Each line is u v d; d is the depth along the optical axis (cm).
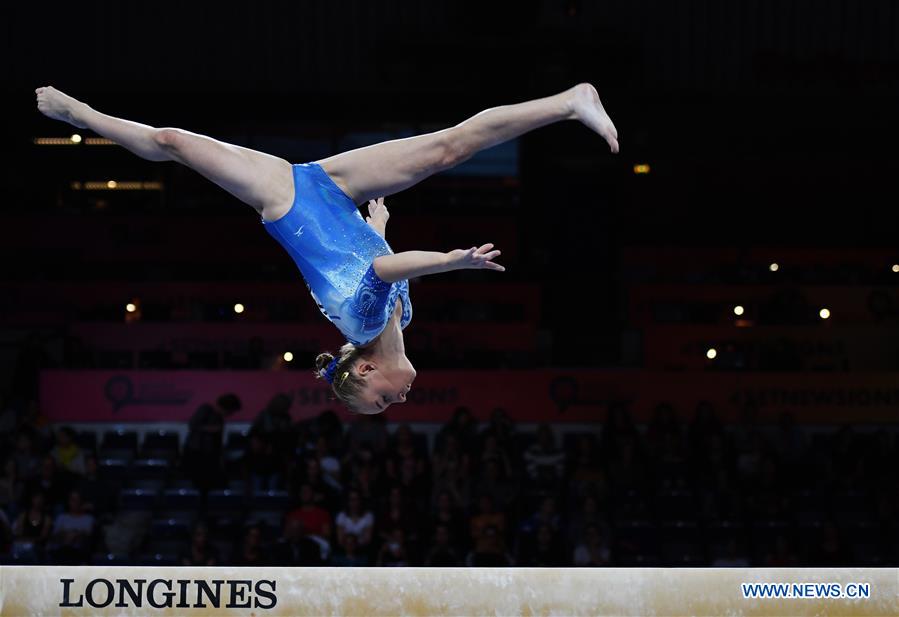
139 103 2583
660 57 2542
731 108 2611
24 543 1470
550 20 2519
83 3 2475
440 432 1803
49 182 2759
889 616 580
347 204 590
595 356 2388
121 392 1962
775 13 2495
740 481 1720
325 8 2503
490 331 2177
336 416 1777
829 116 2623
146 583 584
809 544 1541
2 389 2188
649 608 581
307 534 1471
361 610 582
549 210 2731
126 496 1592
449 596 583
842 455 1802
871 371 2044
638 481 1703
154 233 2534
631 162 2730
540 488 1672
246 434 1841
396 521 1473
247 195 584
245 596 584
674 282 2439
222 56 2541
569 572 583
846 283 2405
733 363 2117
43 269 2477
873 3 2472
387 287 551
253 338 2100
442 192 2742
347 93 2588
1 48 2506
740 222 2766
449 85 2570
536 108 571
